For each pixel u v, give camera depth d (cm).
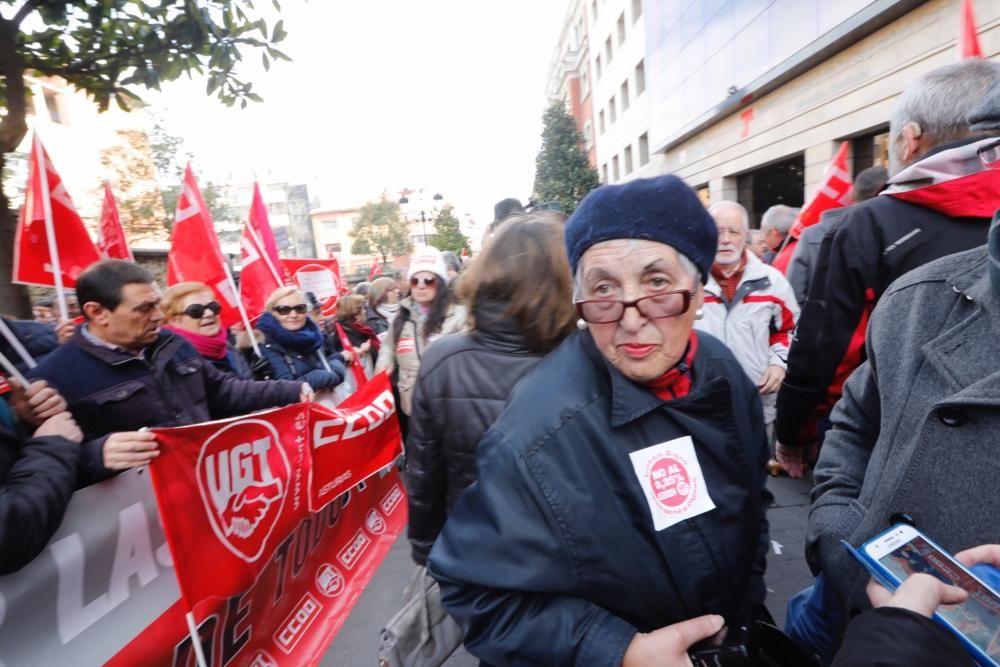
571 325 143
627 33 2102
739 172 1116
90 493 146
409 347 358
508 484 89
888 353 99
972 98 135
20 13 284
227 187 3134
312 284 663
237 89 347
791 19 843
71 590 138
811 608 128
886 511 92
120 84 340
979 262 89
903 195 144
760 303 276
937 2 606
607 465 90
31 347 251
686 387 103
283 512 195
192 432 157
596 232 89
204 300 306
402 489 301
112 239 329
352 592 238
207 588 157
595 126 2809
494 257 146
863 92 734
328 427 227
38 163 262
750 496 100
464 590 92
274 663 189
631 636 82
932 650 60
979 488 79
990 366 80
